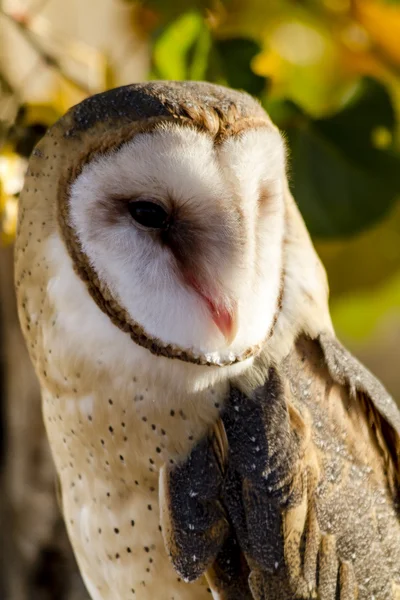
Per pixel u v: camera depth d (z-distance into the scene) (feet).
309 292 6.82
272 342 6.79
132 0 7.13
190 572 6.75
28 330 6.84
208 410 6.77
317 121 7.11
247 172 6.70
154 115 6.68
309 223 7.13
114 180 6.70
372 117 7.12
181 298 6.73
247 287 6.72
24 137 6.97
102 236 6.73
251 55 7.06
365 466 6.84
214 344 6.73
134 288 6.73
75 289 6.77
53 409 6.85
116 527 6.83
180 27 7.04
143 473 6.79
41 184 6.77
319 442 6.80
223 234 6.71
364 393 6.86
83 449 6.83
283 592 6.75
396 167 7.12
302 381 6.81
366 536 6.81
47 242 6.78
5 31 7.11
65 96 7.00
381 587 6.82
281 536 6.75
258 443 6.76
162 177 6.69
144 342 6.75
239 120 6.70
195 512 6.76
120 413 6.79
